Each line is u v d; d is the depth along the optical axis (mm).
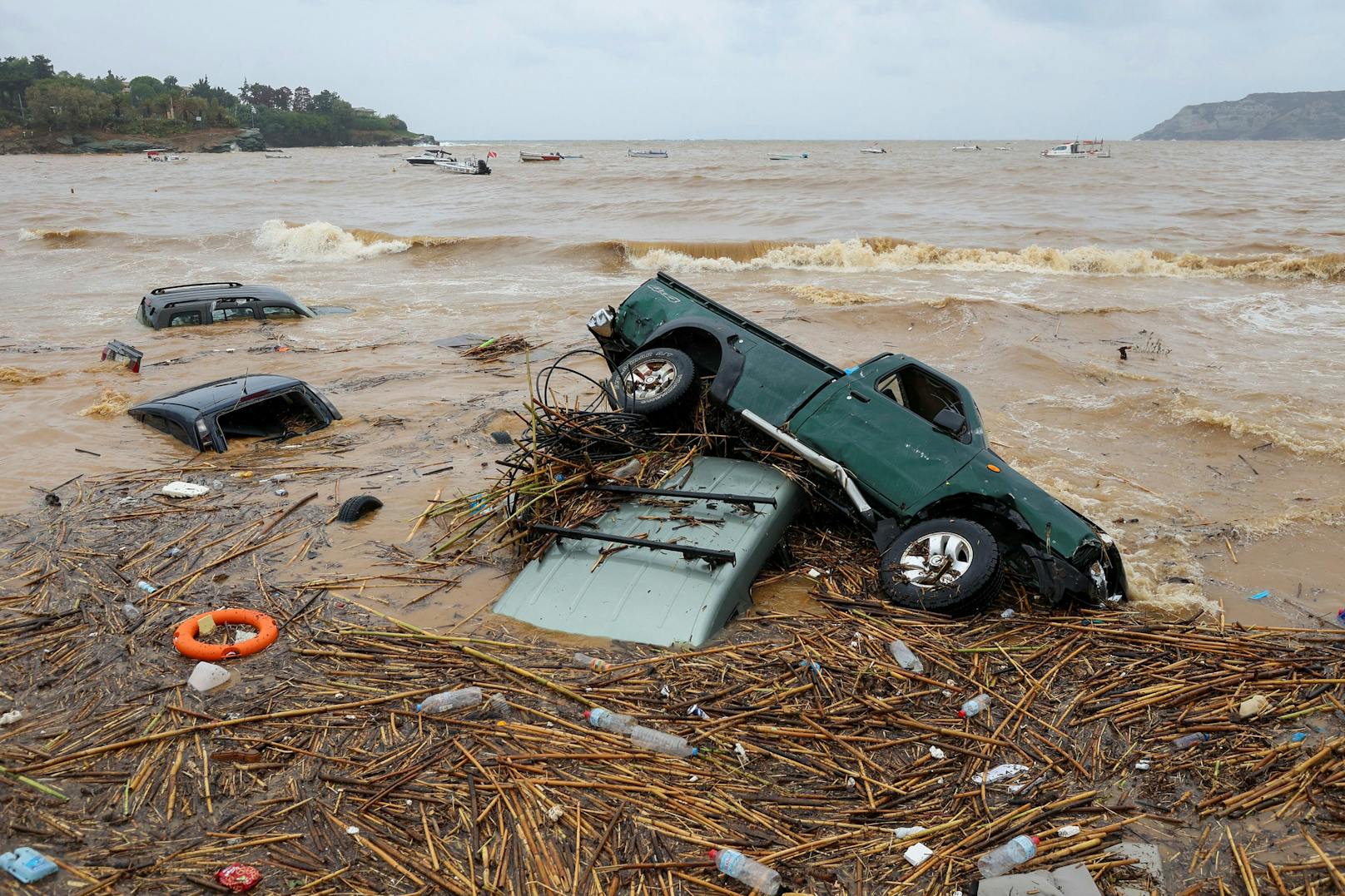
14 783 4266
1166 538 8109
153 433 9875
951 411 7051
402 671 5367
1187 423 11016
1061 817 4371
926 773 4680
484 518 7375
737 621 6074
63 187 59969
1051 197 42219
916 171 66562
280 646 5613
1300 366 13711
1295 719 5125
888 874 3984
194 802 4223
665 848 4078
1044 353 14180
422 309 18375
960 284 21844
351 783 4395
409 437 9969
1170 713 5215
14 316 17500
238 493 8180
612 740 4762
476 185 56281
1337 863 4027
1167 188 47156
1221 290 20875
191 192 54000
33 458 9023
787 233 30594
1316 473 9562
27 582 6332
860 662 5602
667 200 42125
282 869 3852
